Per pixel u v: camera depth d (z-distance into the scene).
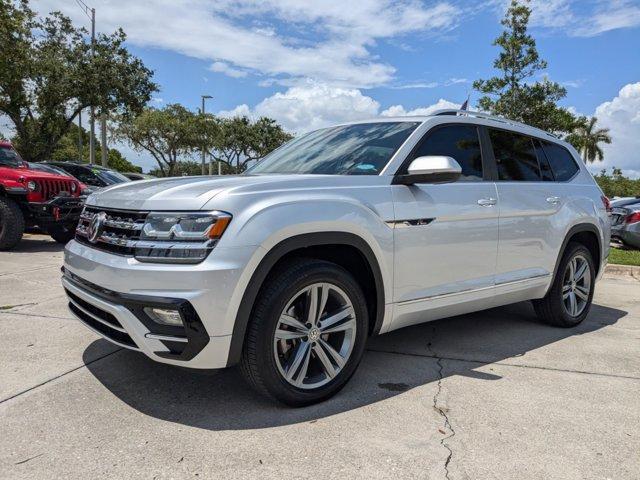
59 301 5.20
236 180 3.08
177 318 2.63
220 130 39.78
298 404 2.98
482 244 3.88
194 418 2.84
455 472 2.38
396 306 3.40
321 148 4.01
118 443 2.57
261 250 2.72
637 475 2.39
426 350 4.10
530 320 5.12
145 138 35.50
